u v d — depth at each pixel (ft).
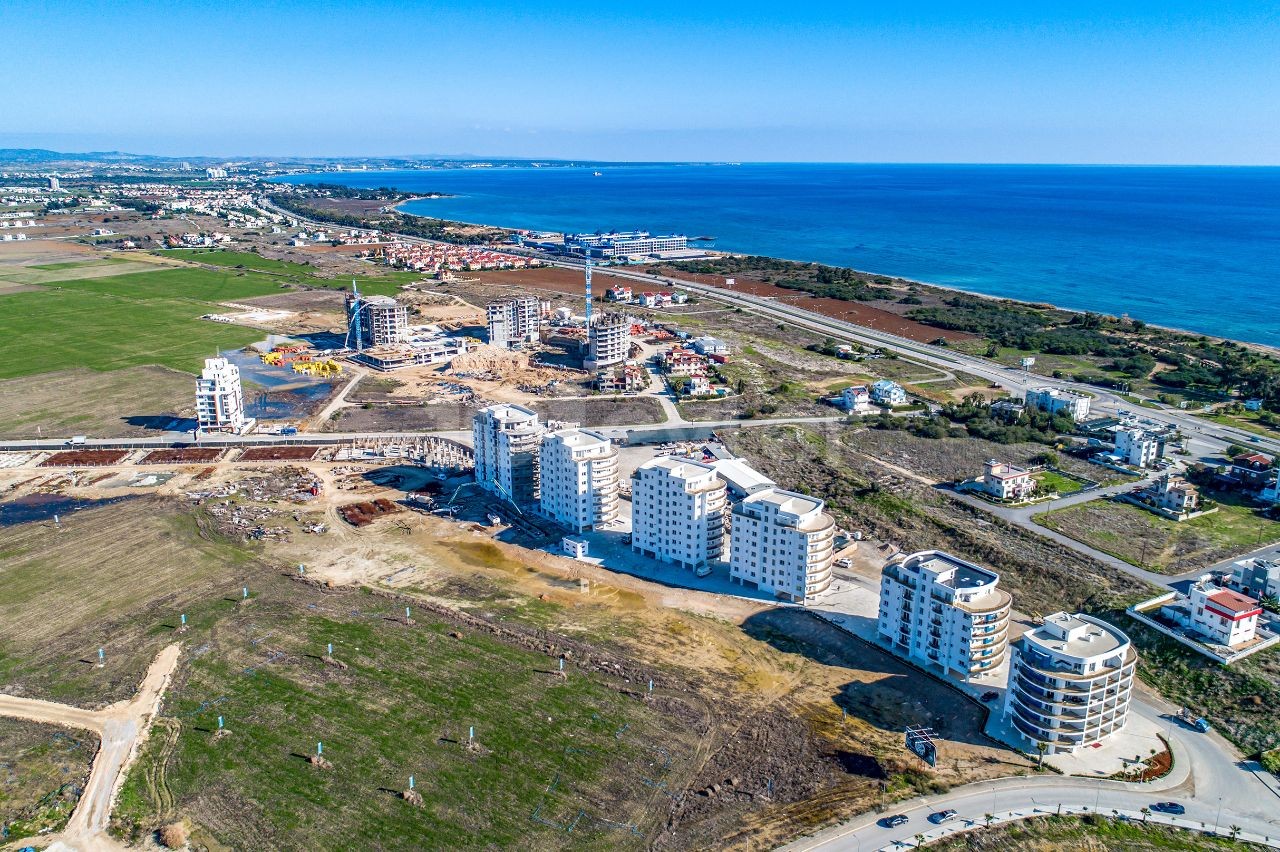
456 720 457.68
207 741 438.81
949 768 426.10
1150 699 483.92
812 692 487.61
